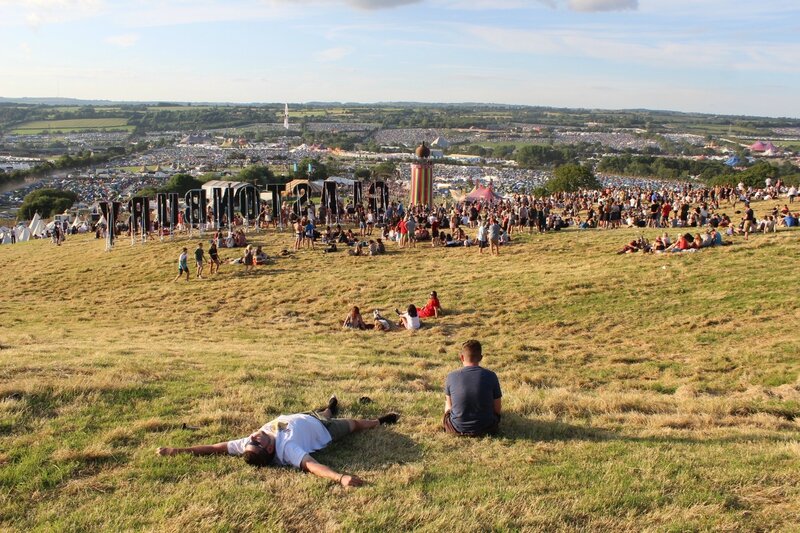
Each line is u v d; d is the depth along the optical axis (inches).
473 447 299.3
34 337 715.4
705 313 784.9
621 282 959.0
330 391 410.6
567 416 369.7
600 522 219.8
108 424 317.1
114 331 809.5
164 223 1558.8
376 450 291.9
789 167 6584.6
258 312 959.0
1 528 213.5
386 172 6914.4
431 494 242.7
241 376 445.7
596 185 4168.3
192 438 300.7
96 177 6614.2
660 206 1585.9
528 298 927.0
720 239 1120.8
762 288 850.1
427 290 1021.2
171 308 1000.9
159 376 433.4
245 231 1589.6
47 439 289.9
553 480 256.2
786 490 244.4
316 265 1247.5
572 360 646.5
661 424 356.2
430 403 388.5
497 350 692.7
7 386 353.7
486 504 231.5
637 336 730.2
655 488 247.1
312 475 259.4
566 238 1357.0
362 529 213.2
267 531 211.9
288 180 5748.0
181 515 220.4
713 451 295.7
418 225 1535.4
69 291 1153.4
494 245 1259.2
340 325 857.5
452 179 6643.7
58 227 1766.7
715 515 223.8
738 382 539.5
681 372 580.4
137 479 252.1
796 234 1162.6
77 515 221.1
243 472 261.1
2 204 5049.2
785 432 349.7
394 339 762.2
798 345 624.7
